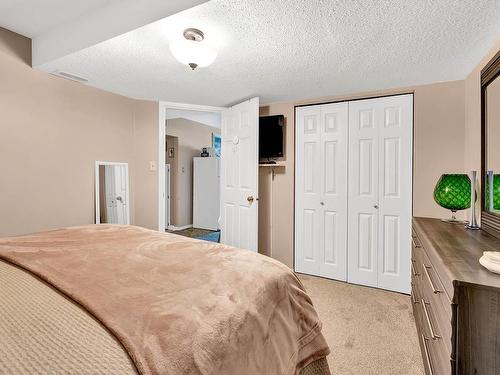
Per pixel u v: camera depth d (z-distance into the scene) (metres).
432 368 1.22
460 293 0.86
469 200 1.80
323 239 2.96
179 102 3.13
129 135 2.98
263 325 0.90
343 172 2.84
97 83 2.52
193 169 6.00
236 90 2.72
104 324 0.67
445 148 2.45
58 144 2.38
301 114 3.05
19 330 0.63
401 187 2.59
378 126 2.68
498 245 1.29
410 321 2.05
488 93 1.76
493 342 0.83
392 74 2.28
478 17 1.48
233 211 3.18
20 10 1.79
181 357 0.62
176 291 0.88
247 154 2.96
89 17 1.81
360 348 1.73
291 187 3.12
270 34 1.66
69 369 0.52
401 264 2.59
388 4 1.37
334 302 2.37
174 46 1.69
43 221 2.29
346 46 1.80
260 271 1.10
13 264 1.08
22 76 2.14
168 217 5.72
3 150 2.06
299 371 1.07
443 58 1.98
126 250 1.29
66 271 0.99
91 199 2.64
